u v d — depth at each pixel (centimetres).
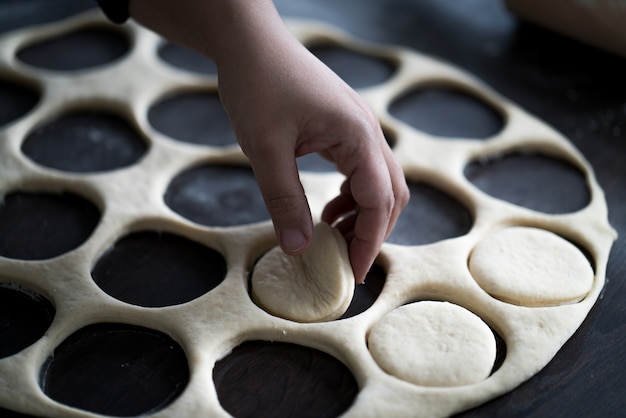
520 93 67
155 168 60
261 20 50
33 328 50
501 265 53
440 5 77
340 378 48
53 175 58
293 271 51
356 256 50
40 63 70
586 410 47
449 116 66
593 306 52
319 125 47
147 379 48
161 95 67
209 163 61
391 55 71
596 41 69
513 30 74
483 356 48
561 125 65
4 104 66
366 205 48
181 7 52
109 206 56
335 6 77
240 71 48
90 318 50
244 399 47
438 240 56
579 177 61
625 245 56
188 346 49
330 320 50
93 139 63
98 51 71
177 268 54
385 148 49
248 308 50
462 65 70
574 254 54
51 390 47
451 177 59
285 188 47
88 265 53
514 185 60
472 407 46
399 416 45
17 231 56
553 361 49
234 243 54
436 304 51
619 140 63
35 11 75
